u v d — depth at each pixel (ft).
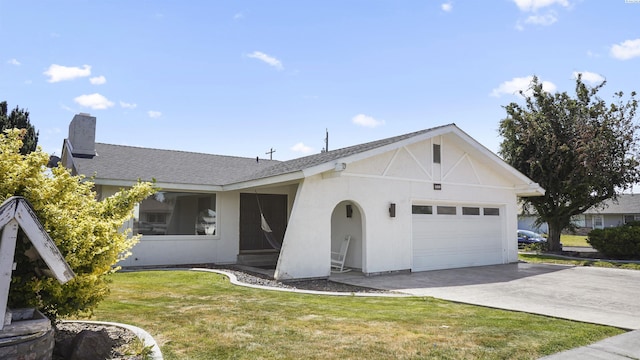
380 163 40.57
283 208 52.65
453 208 47.09
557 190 65.82
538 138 66.44
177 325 18.70
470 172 48.26
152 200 43.65
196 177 47.11
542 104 67.82
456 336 17.74
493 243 50.70
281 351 15.42
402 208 41.73
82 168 42.60
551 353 15.88
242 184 42.01
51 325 13.92
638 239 56.70
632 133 63.00
